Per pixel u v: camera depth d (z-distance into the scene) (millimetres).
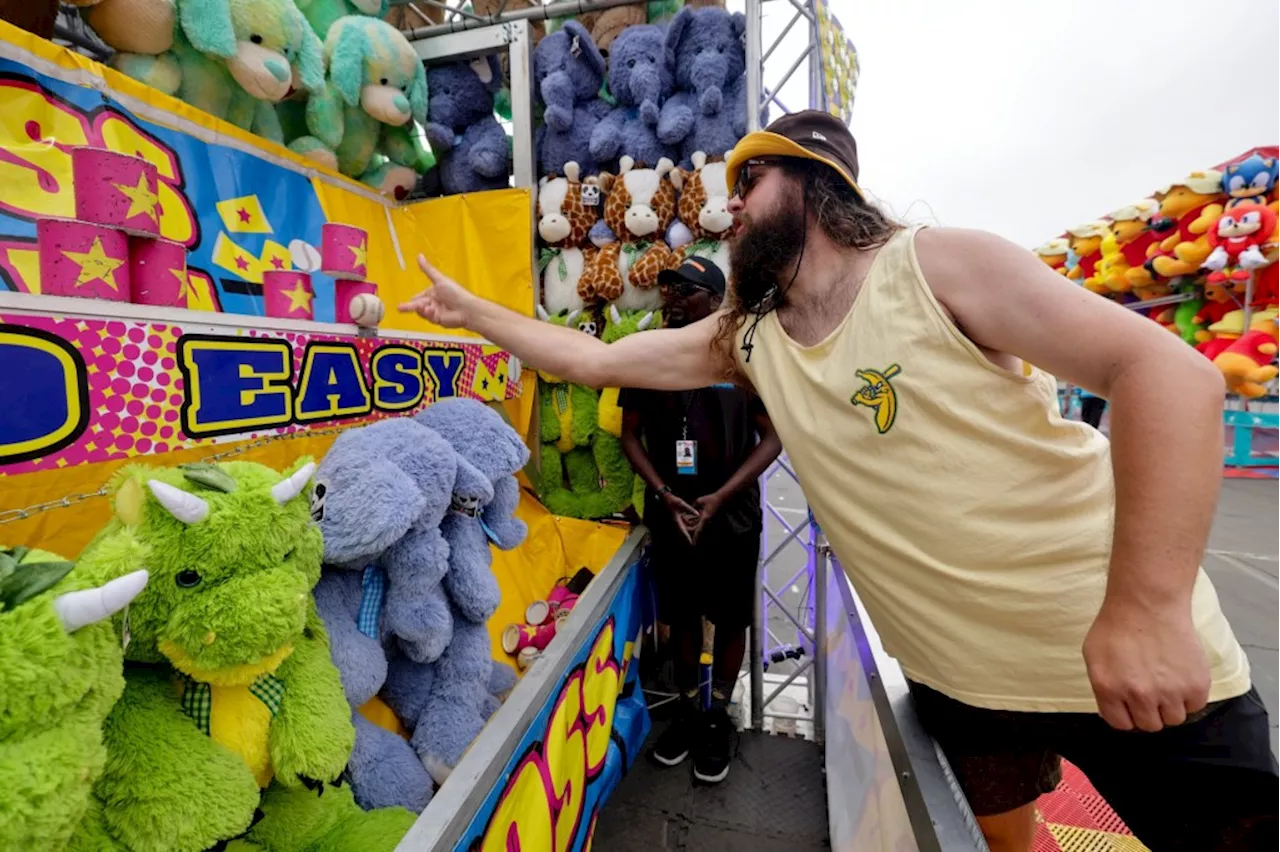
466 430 1303
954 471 881
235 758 714
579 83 2508
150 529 671
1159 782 974
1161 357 706
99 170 861
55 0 1265
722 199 2291
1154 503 697
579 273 2518
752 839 1980
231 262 1504
